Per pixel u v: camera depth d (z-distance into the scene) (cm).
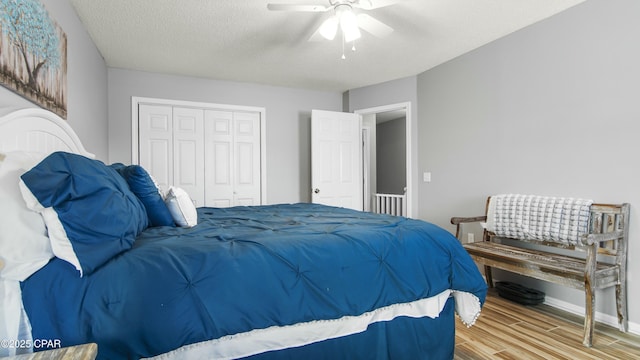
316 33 250
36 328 107
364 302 155
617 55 234
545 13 268
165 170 408
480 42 322
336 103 498
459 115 357
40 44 177
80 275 112
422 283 172
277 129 462
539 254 260
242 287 130
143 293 116
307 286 144
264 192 454
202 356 127
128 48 326
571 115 261
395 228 189
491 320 247
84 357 85
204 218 241
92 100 307
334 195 457
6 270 105
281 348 142
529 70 289
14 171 112
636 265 225
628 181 230
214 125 432
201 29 286
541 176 282
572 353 200
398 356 171
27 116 154
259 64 374
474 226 342
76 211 114
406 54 349
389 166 744
